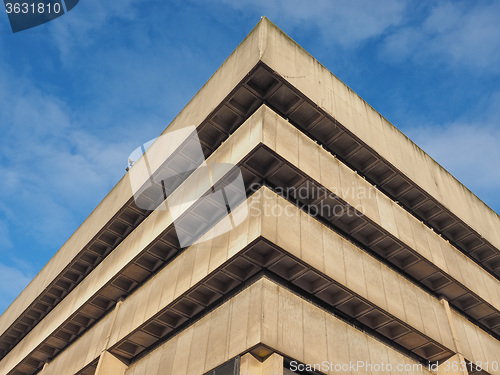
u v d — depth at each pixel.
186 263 28.44
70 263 42.41
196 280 26.09
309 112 30.59
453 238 38.00
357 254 28.02
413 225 32.88
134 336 30.16
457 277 32.91
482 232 38.03
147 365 28.20
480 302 34.12
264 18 31.12
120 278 34.75
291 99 30.08
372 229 30.00
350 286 25.72
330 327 24.16
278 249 23.36
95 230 40.41
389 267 31.67
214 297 26.72
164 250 32.69
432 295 33.38
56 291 45.38
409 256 31.58
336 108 31.64
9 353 49.97
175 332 28.98
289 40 31.88
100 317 37.75
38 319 48.16
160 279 30.56
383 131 35.03
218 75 33.28
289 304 23.05
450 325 30.91
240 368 20.67
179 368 24.52
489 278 37.06
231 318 23.16
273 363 20.23
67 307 40.31
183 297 26.89
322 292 26.08
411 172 34.59
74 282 43.88
